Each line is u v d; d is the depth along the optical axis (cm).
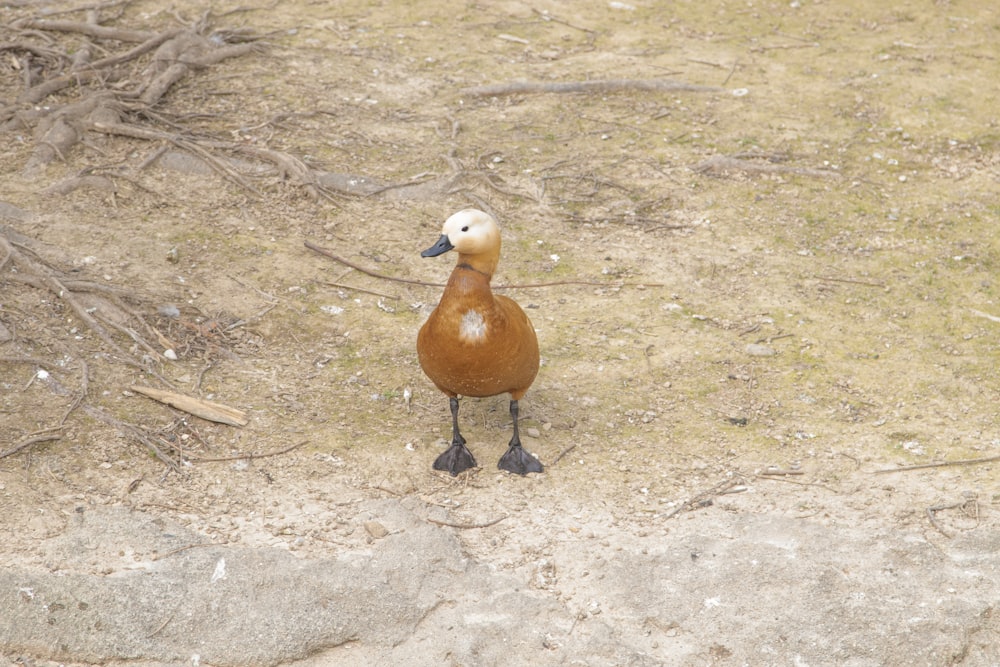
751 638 522
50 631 498
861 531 600
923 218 980
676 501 629
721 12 1441
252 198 948
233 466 630
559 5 1441
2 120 1017
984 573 568
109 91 1077
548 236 931
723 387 741
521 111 1150
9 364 687
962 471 660
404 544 572
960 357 782
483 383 607
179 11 1320
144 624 507
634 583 556
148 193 934
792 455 675
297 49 1256
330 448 654
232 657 502
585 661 508
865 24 1408
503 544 586
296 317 788
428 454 657
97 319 744
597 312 826
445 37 1323
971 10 1449
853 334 810
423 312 812
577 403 717
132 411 665
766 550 581
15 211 860
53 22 1230
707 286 870
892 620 533
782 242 936
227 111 1094
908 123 1146
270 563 548
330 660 511
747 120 1145
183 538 562
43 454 617
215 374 716
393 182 979
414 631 525
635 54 1301
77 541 550
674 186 1016
